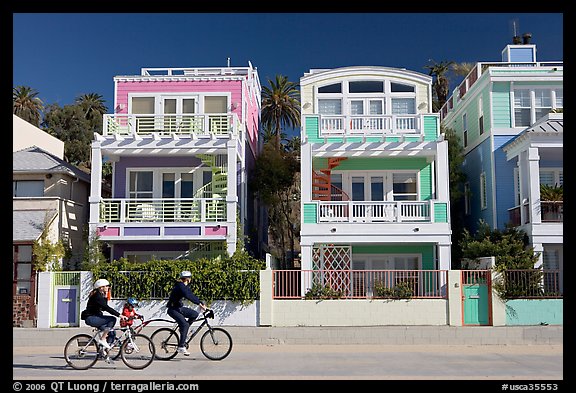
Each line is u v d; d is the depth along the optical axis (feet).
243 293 72.02
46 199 88.12
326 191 88.48
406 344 66.44
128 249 90.07
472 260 79.71
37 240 80.79
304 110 93.71
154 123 92.89
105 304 47.85
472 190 101.60
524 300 70.54
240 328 68.39
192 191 93.56
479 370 46.24
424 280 73.72
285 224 133.49
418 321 71.10
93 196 84.84
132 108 97.45
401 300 71.36
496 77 91.45
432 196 91.50
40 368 48.06
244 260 74.69
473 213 100.99
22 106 192.85
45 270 79.87
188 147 87.51
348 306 71.46
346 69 94.32
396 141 86.84
